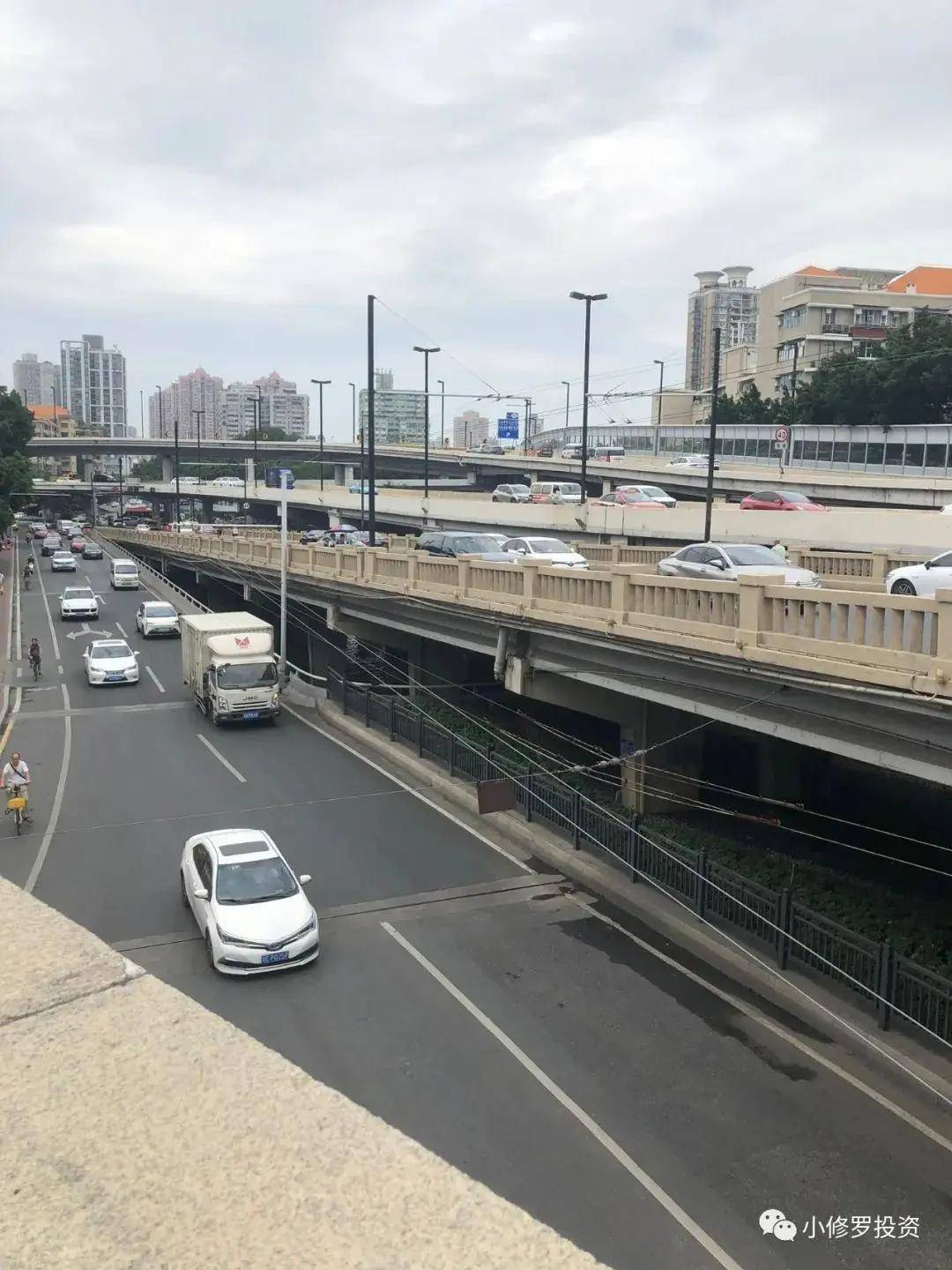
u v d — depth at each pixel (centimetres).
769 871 1789
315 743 2964
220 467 18225
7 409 8462
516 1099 1165
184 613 5650
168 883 1867
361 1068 1232
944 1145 1081
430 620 3022
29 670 4103
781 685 1532
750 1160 1052
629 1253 908
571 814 2044
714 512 4278
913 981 1284
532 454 9925
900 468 5991
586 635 2011
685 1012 1383
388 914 1739
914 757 1332
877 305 9981
